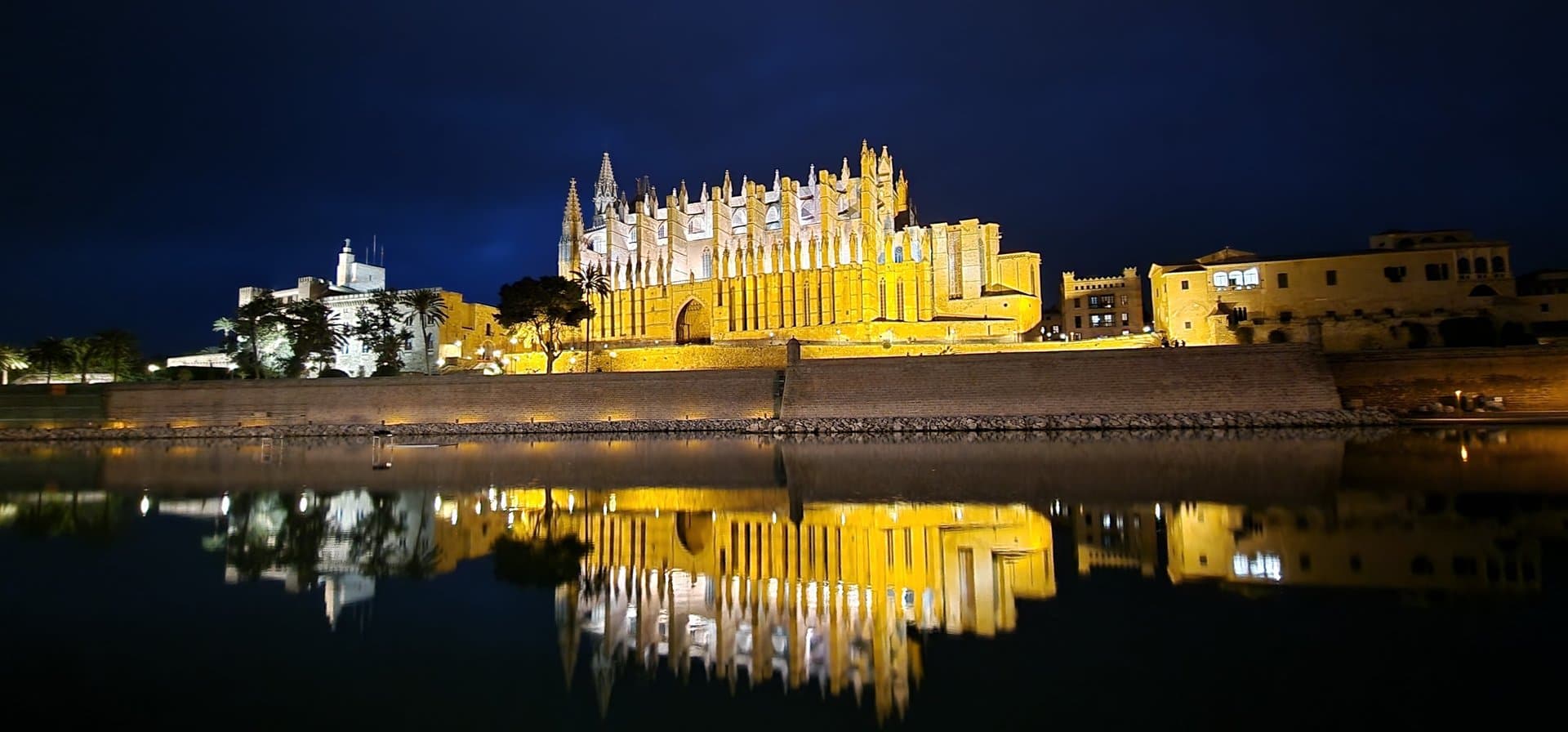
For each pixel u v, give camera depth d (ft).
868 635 41.52
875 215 387.34
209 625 43.88
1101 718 30.04
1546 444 133.28
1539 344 248.73
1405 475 96.43
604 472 126.11
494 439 218.38
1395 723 28.71
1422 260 279.49
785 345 299.38
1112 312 376.89
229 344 390.83
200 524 77.71
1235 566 52.95
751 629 43.04
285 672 36.58
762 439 201.36
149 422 258.16
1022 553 59.52
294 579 54.54
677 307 417.08
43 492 105.81
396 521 79.05
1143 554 57.82
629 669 37.11
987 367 219.61
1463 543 58.23
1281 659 35.47
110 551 63.87
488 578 55.11
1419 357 203.31
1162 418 195.31
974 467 121.80
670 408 237.45
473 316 394.11
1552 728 28.02
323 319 341.82
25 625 43.70
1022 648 38.40
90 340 338.34
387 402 250.16
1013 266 387.55
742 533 70.59
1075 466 119.24
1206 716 29.81
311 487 109.81
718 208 426.92
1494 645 36.50
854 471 121.39
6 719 31.32
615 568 57.77
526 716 31.78
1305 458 120.78
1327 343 280.92
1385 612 41.83
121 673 36.40
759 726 30.30
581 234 453.99
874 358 229.25
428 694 34.14
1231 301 293.02
